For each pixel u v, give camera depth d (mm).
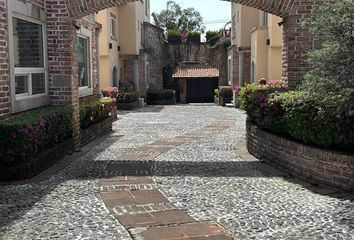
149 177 7270
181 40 33438
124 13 25609
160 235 4629
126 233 4691
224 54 31484
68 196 6121
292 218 5117
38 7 8898
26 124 6977
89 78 12938
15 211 5449
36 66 9148
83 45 12562
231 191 6332
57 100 9500
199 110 22875
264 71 20922
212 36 32812
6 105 7637
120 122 16641
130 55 25828
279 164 7816
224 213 5336
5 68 7598
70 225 4941
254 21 24328
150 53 29484
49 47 9336
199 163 8461
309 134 6809
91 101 12875
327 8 6102
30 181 6992
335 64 6004
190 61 32531
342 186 6242
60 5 9211
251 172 7621
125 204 5738
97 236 4609
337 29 5988
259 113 8734
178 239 4512
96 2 9234
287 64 9227
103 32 22047
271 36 19688
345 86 5883
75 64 9719
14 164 7129
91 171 7773
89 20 12711
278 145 7820
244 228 4816
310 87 6242
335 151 6402
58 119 8570
